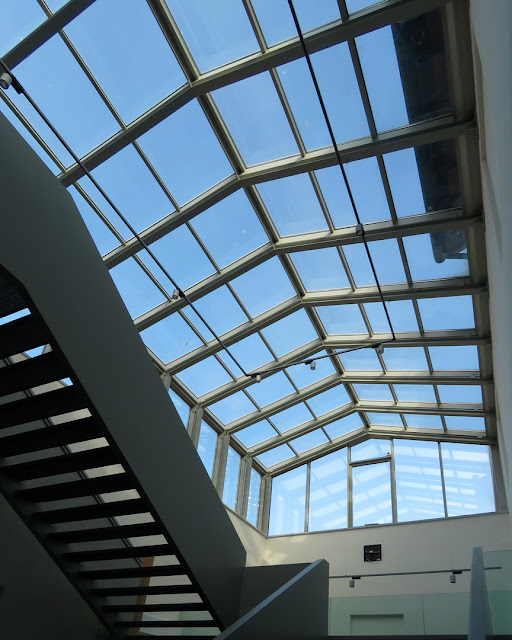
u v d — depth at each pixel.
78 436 5.55
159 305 10.57
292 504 15.77
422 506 14.00
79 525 7.38
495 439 13.97
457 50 6.86
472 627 3.15
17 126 7.61
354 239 9.62
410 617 6.70
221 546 7.21
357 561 13.55
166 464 6.23
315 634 5.84
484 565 5.16
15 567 6.79
